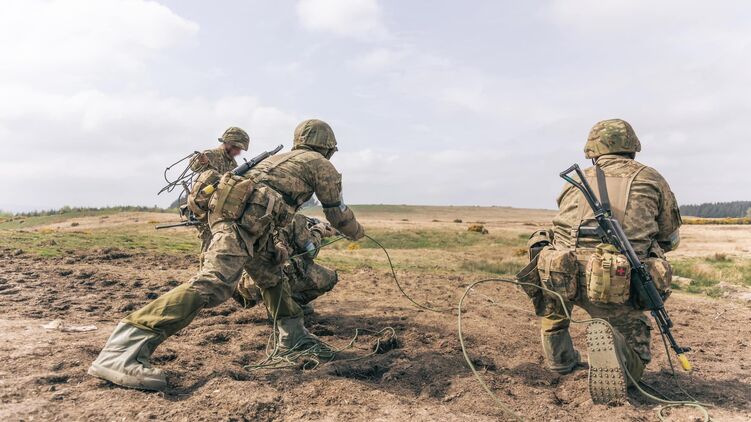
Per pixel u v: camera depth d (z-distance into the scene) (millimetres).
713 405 3205
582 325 5688
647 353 3301
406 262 13445
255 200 3320
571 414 2969
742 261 16531
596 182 3473
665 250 3662
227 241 3238
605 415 2922
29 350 3420
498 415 2920
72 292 5770
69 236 10211
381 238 28422
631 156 3707
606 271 3055
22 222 36094
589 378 3086
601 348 3072
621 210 3332
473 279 9359
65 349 3492
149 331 2986
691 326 6098
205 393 2881
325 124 4230
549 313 3803
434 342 4637
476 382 3393
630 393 3379
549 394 3299
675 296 8586
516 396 3244
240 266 3287
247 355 3822
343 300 6547
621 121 3676
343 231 4309
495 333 5066
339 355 4066
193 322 4859
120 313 4996
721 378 3930
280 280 3861
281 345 3969
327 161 4047
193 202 3424
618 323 3281
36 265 7117
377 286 7895
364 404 2930
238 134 6004
